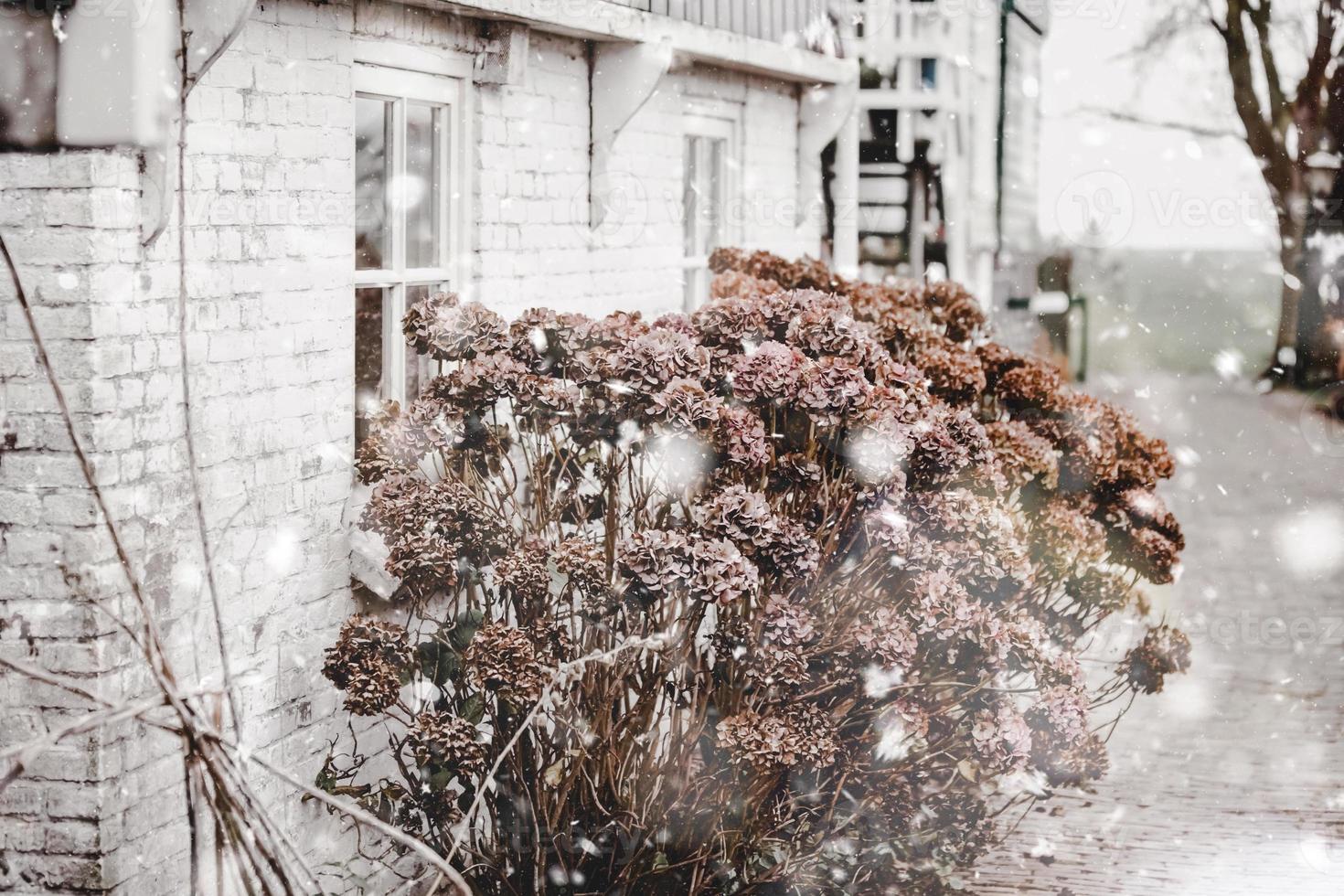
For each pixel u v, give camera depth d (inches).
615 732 209.2
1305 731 321.7
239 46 188.2
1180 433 800.9
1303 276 1032.8
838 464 214.2
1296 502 611.8
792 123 402.6
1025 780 217.2
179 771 179.8
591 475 230.1
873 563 211.5
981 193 768.9
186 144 171.5
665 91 323.3
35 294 164.2
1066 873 246.5
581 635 211.2
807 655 200.1
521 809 212.2
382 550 219.0
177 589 179.3
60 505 165.0
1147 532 284.5
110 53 163.8
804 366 205.6
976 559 211.5
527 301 269.6
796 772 200.7
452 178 246.4
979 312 339.6
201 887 180.5
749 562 194.5
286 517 202.4
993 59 785.6
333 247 211.3
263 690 197.8
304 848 206.4
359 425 227.5
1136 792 286.0
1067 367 944.3
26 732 167.5
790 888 219.3
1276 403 934.4
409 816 210.4
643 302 319.3
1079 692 217.9
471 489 217.5
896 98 708.7
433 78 239.1
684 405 200.4
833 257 450.3
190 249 180.7
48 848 168.2
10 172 164.2
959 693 212.7
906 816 215.3
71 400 164.1
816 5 385.4
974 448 222.7
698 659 214.1
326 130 208.2
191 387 181.6
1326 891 239.5
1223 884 242.2
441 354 217.8
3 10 164.6
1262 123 1017.5
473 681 208.2
